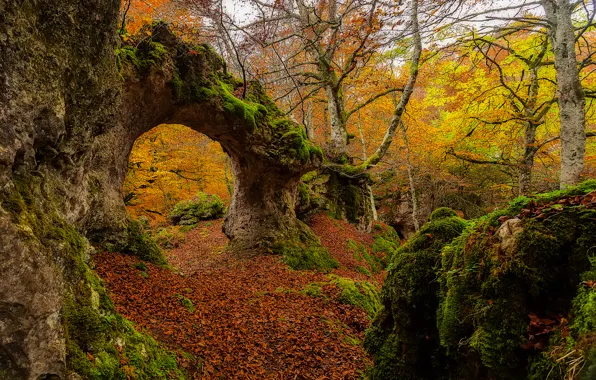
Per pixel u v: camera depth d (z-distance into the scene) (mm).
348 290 8133
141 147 13625
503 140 12281
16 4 2223
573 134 7508
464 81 11000
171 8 8977
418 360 3131
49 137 2754
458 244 2854
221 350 4824
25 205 2295
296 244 12188
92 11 3012
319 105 26109
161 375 3369
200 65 8328
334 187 17469
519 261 2174
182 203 19312
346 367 5188
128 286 5500
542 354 1897
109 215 6715
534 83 10672
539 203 2490
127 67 6512
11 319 1902
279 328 6020
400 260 3469
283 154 11047
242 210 12570
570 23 7633
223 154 21047
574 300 1881
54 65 2674
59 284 2275
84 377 2383
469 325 2463
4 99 2176
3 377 1872
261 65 14383
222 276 9594
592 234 2045
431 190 21469
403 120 18203
